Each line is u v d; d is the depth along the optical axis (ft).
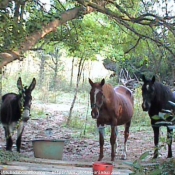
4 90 55.93
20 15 21.24
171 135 13.96
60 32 28.30
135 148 33.60
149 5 24.20
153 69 33.19
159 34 23.77
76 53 39.01
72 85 73.82
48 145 26.12
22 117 27.25
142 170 12.78
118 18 23.15
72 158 28.63
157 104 27.58
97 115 25.43
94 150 32.60
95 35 33.58
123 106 27.96
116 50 35.01
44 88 67.21
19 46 20.43
